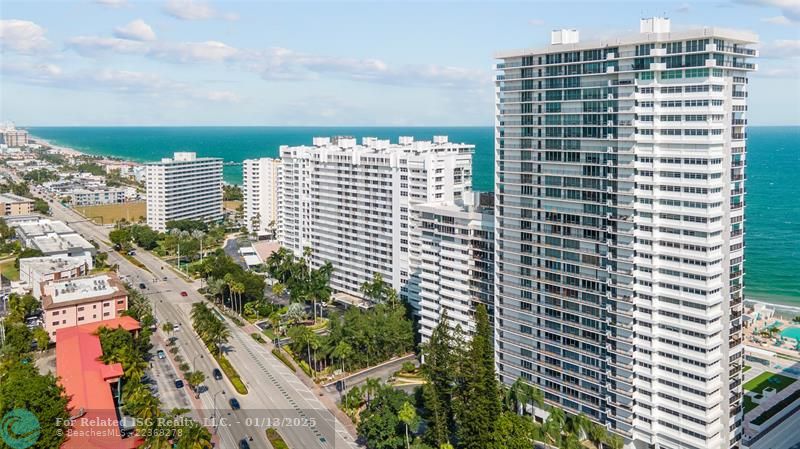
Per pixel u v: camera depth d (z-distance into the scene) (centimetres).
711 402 17050
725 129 16688
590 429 18062
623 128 17700
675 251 17225
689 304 17125
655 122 17175
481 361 17938
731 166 16950
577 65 18688
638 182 17638
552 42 19425
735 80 16975
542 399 19200
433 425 18500
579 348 19425
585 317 19112
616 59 17700
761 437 19800
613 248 18288
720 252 16988
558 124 19325
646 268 17750
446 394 18775
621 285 18112
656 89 17100
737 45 16862
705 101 16350
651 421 17975
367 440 18925
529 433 17925
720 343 17162
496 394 17975
